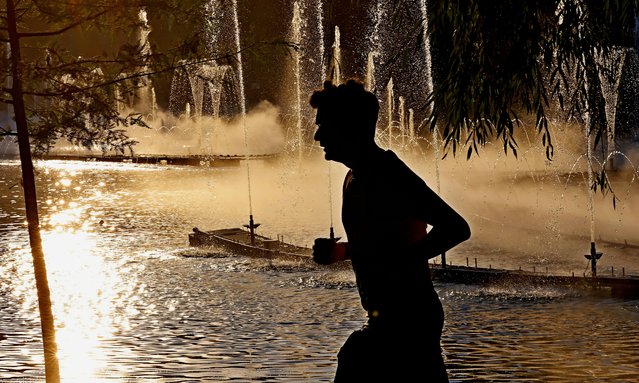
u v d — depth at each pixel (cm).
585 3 1082
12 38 1109
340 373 600
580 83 1097
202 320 1994
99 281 2559
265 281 2520
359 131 583
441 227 561
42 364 1547
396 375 582
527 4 1045
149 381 1412
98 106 1131
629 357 1527
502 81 1061
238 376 1441
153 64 1160
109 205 4838
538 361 1516
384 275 581
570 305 2041
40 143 1128
